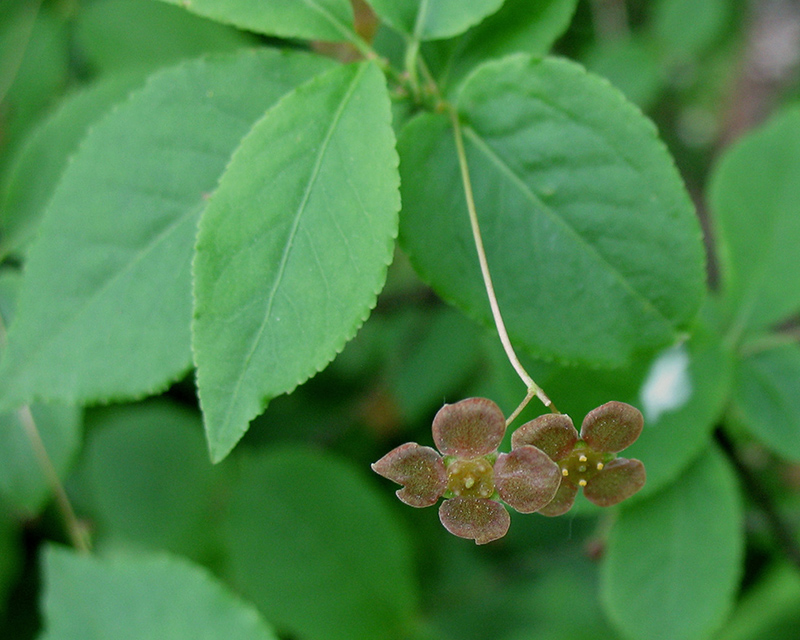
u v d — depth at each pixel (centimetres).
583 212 16
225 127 16
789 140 18
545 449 15
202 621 18
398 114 17
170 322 16
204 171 16
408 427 25
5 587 20
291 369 15
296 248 15
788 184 18
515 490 15
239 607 18
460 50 17
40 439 18
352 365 26
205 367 15
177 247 16
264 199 15
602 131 16
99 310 16
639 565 17
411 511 25
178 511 22
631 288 16
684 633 17
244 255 15
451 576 24
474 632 23
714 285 25
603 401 17
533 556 24
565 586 23
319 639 20
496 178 16
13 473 18
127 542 22
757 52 31
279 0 16
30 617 21
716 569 17
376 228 15
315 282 15
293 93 16
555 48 25
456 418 15
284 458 21
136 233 16
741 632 22
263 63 16
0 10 20
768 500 19
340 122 16
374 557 20
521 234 16
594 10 25
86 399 16
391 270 26
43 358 16
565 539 24
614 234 16
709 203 18
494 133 16
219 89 16
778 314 18
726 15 27
